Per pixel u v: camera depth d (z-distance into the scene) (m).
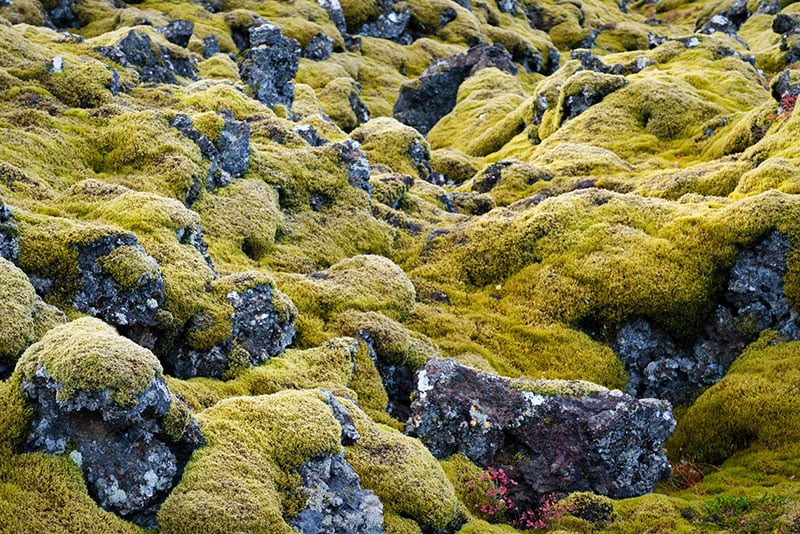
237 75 64.62
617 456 13.73
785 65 73.81
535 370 21.12
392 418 14.98
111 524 7.98
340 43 103.25
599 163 41.50
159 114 24.95
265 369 14.38
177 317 14.16
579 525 12.32
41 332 11.20
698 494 15.12
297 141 31.48
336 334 17.42
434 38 120.75
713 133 45.31
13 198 16.91
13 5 75.94
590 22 153.50
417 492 11.17
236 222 23.11
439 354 19.30
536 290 24.20
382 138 46.50
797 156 28.44
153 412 8.68
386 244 27.44
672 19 169.25
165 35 65.00
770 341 20.64
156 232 16.52
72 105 26.59
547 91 60.81
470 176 52.41
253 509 8.68
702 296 22.08
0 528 7.25
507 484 13.61
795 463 15.67
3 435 8.20
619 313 22.56
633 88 52.88
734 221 22.45
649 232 25.16
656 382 21.95
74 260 13.53
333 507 9.67
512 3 143.25
